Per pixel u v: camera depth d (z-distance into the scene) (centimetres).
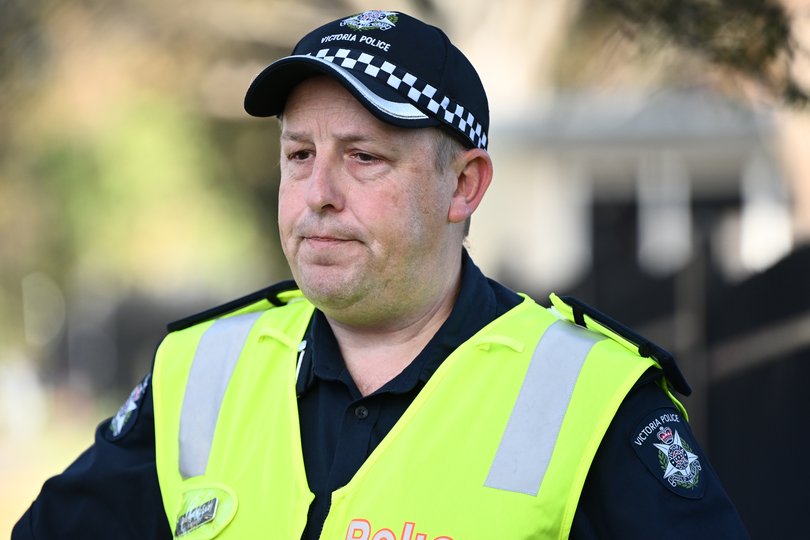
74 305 5466
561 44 3931
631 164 4888
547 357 738
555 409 715
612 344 754
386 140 715
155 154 4778
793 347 1482
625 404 718
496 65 4006
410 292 737
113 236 4997
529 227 4791
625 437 707
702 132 4662
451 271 768
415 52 726
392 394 733
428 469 706
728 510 707
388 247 720
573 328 766
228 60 4459
